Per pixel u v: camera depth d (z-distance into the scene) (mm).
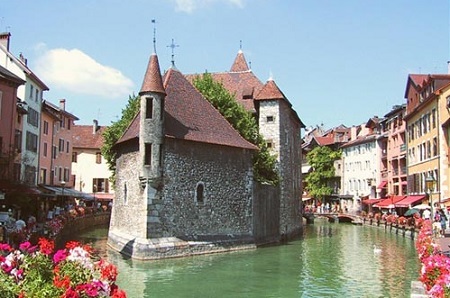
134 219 27469
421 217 42625
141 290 19016
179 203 27297
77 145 68312
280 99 37781
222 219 29594
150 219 25969
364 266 25484
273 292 19094
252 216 31734
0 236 20359
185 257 26625
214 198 29250
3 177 28703
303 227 55438
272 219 36031
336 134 85188
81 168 68250
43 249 10516
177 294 18453
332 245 35125
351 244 36031
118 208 30750
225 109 34812
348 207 78062
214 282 20703
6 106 32844
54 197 46938
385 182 65750
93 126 70750
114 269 9938
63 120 57188
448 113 41781
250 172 31891
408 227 42188
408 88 54562
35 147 45781
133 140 28453
